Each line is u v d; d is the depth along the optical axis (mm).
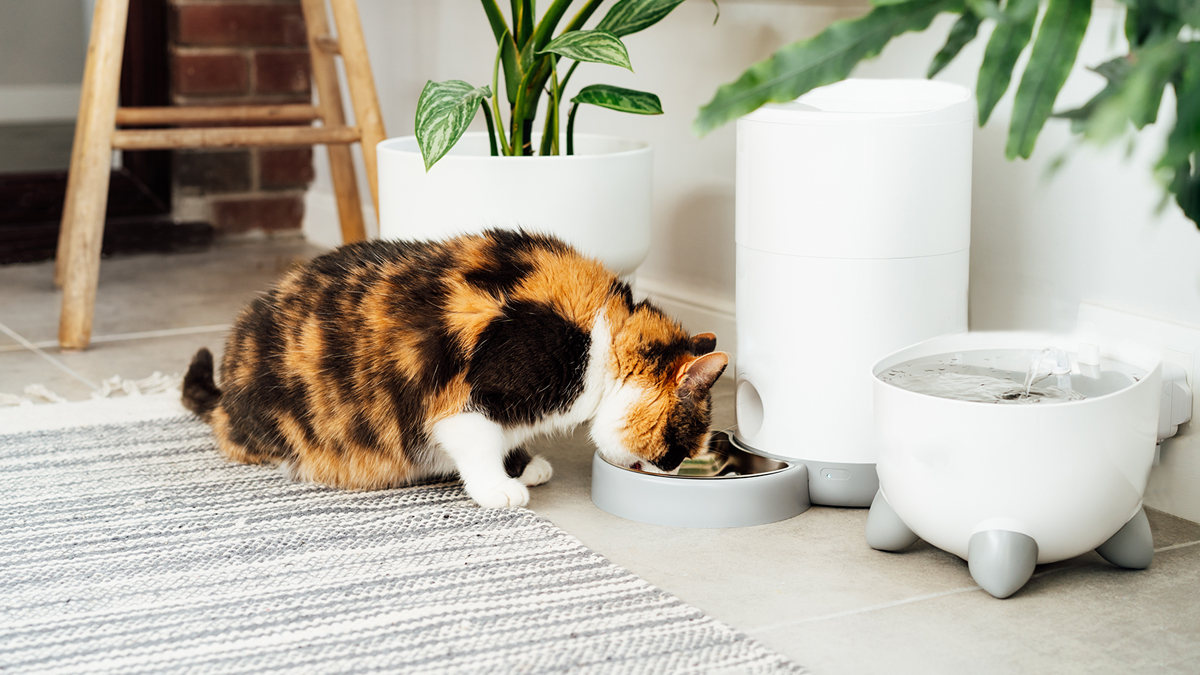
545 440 1561
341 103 2426
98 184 1931
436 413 1235
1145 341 1245
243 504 1260
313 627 953
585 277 1261
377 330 1235
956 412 982
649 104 1450
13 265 2670
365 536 1165
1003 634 963
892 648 938
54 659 895
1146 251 1239
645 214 1574
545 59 1549
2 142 3867
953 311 1256
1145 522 1095
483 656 899
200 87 2896
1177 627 975
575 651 907
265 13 2912
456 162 1443
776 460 1306
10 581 1047
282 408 1303
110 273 2609
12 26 4371
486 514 1226
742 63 1743
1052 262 1348
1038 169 1343
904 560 1130
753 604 1028
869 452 1259
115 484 1320
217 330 2121
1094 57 1258
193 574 1066
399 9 2617
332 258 1350
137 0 2951
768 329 1271
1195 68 548
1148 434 1022
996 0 611
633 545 1176
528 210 1458
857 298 1214
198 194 2957
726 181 1818
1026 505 991
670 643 920
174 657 899
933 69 673
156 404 1654
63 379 1795
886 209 1188
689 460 1364
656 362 1253
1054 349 1107
